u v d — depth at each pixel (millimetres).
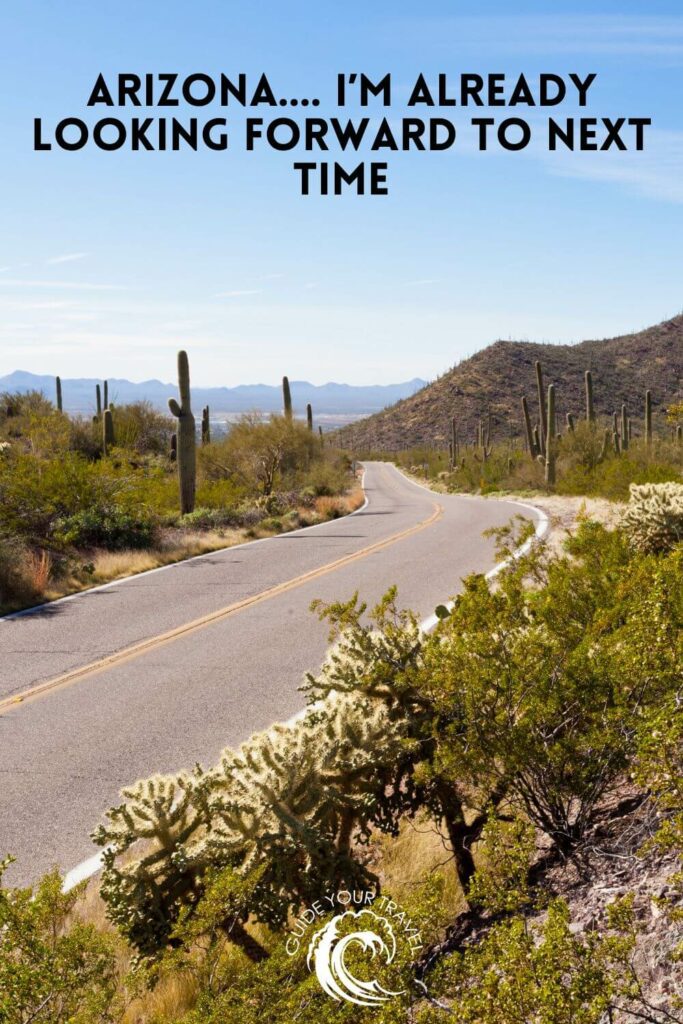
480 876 3285
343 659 4879
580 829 4121
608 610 4719
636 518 10320
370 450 164125
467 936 3750
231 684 8812
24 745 7270
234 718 7727
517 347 179500
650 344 175000
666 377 165500
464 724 4297
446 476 66000
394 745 4258
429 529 22953
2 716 8062
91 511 18484
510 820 4227
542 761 4098
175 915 3762
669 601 4062
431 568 15633
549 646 4375
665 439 42719
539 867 4027
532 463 43906
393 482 73250
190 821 4008
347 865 3922
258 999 3225
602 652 4297
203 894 3789
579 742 4070
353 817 4148
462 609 4543
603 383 165125
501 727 4133
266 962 3326
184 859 3754
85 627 11805
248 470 34938
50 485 18234
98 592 14547
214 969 3639
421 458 102875
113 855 3811
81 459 20703
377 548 19078
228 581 15188
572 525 19734
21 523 17219
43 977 3289
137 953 3881
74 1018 3209
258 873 3615
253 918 4391
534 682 4230
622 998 2734
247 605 12922
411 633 5027
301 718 4777
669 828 3129
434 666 4395
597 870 3744
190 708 8070
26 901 3562
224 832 3846
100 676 9320
